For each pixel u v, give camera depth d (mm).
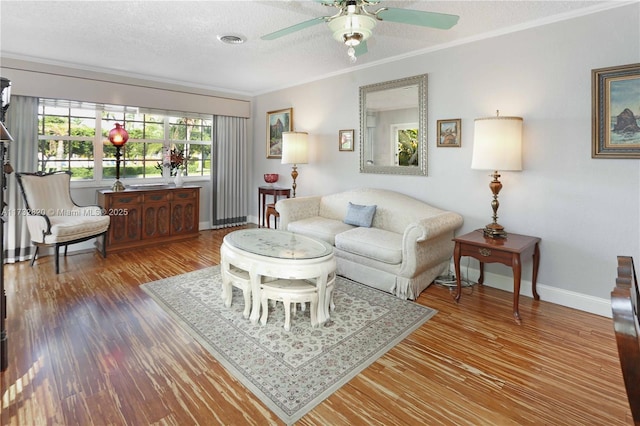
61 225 3549
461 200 3432
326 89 4676
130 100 4602
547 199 2902
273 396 1744
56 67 4031
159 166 5305
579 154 2727
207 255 4262
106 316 2598
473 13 2713
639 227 2502
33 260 3771
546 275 2951
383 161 4055
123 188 4445
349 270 3439
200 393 1761
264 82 5094
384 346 2227
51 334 2318
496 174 2984
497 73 3109
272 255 2506
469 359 2092
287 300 2400
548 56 2824
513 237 2910
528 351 2180
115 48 3566
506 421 1594
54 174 4055
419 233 2840
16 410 1613
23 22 2920
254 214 6125
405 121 3807
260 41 3334
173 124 5402
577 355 2135
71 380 1842
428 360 2080
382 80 4008
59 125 4355
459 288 2902
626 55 2486
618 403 1710
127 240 4422
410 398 1747
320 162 4844
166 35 3189
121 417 1587
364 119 4207
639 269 2512
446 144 3479
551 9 2646
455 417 1618
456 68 3375
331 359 2078
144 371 1936
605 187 2629
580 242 2764
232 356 2096
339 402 1712
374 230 3576
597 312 2705
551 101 2834
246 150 6012
